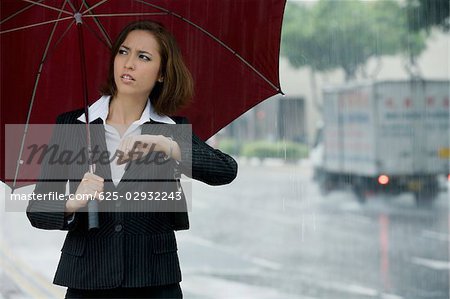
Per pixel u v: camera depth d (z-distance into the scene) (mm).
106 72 6410
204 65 6418
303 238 26859
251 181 57094
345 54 81000
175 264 5562
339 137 48812
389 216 34750
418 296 16656
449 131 45375
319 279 18641
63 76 6359
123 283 5340
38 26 6215
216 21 6363
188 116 6453
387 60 82625
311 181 56375
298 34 82438
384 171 44844
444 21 49281
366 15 79125
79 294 5441
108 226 5391
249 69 6469
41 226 5391
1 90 6219
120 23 6367
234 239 26672
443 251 23594
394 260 21875
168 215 5543
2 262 20406
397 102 45344
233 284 17703
